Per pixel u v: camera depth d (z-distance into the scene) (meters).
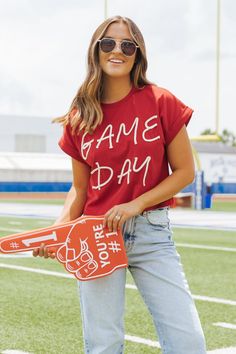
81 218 2.91
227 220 16.61
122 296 3.00
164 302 2.89
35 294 6.82
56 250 2.91
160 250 2.95
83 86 3.00
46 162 41.50
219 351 4.74
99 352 2.98
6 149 53.88
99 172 2.98
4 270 8.44
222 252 10.18
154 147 2.92
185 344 2.83
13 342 4.97
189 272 8.27
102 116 2.93
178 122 2.94
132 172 2.93
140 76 3.01
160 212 2.98
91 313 2.98
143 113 2.93
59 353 4.70
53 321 5.64
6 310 6.05
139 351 4.75
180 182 2.95
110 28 2.98
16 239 2.90
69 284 7.42
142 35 3.03
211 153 36.25
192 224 15.27
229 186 25.97
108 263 2.90
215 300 6.55
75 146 3.09
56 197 32.66
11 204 24.22
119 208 2.88
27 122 54.72
